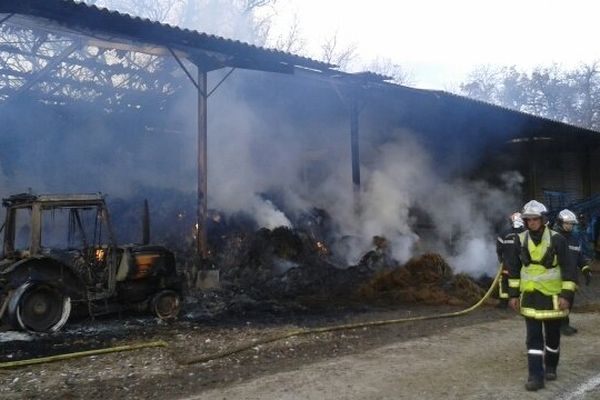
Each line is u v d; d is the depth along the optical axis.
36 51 10.41
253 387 5.01
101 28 8.09
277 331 7.38
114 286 7.93
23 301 7.08
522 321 8.44
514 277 5.26
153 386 5.07
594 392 4.89
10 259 7.92
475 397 4.76
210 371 5.56
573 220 7.41
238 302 9.47
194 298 9.48
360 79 12.03
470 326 8.02
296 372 5.50
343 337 7.15
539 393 4.87
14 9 7.15
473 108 14.73
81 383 5.16
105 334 7.23
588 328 7.93
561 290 4.98
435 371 5.56
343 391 4.90
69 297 7.50
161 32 8.48
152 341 6.80
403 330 7.69
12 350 6.33
